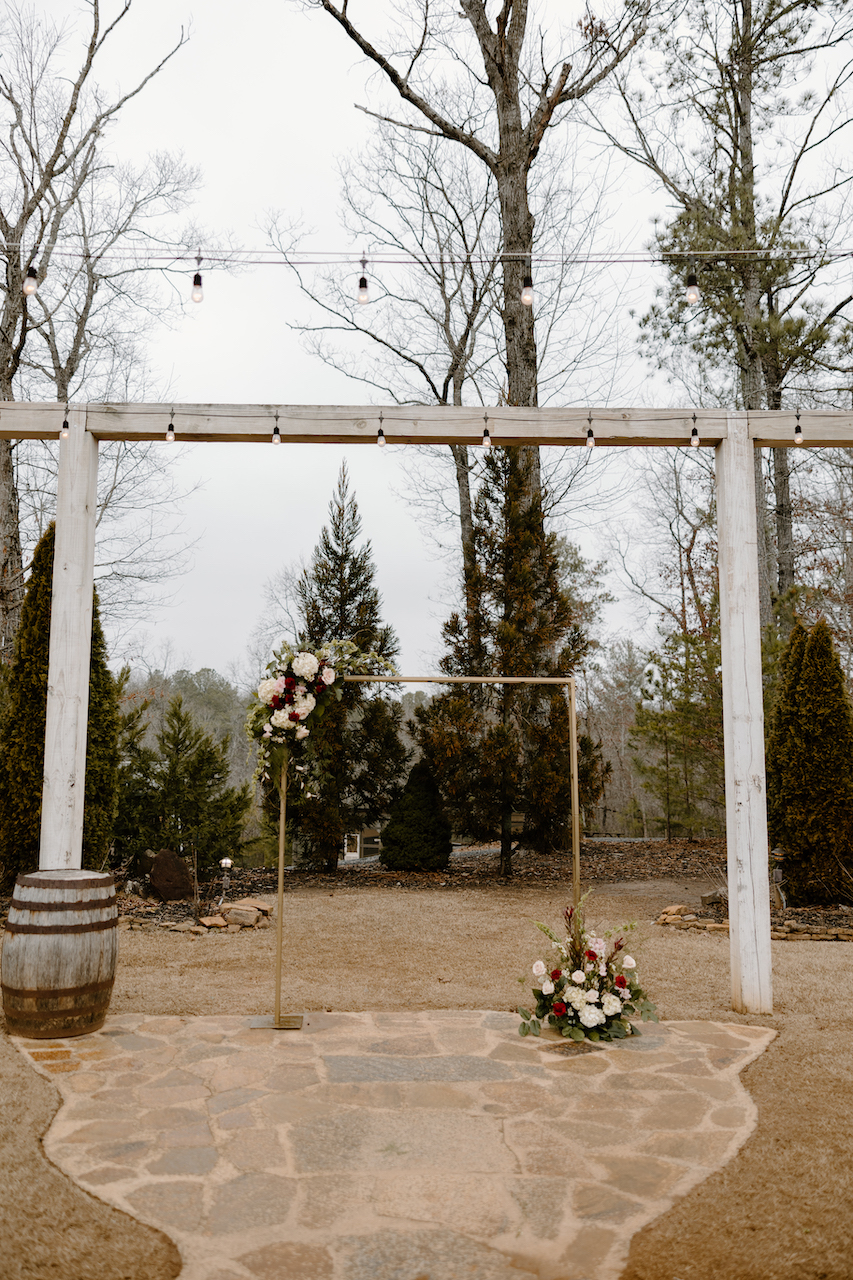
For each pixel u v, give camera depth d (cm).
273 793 1031
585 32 1173
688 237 1209
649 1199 256
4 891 768
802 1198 254
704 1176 271
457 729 974
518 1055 388
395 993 503
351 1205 253
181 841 950
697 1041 409
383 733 1077
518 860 1165
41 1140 294
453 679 486
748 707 468
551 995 434
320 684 475
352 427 486
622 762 2516
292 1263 222
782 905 786
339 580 1095
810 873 791
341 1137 300
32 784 759
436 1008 472
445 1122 314
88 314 1359
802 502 1673
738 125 1335
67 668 470
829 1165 275
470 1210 250
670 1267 221
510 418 488
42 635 777
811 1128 305
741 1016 451
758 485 1361
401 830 1063
